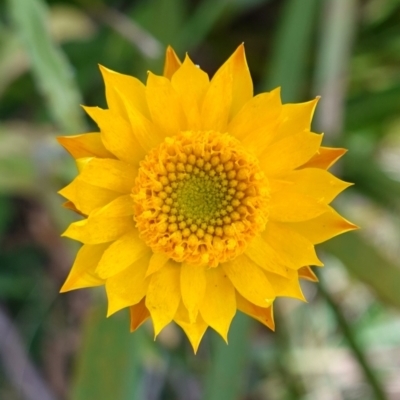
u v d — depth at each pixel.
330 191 0.09
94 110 0.09
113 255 0.09
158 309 0.09
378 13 0.15
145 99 0.09
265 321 0.09
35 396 0.15
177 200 0.10
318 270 0.14
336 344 0.16
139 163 0.09
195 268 0.10
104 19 0.14
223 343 0.13
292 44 0.13
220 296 0.10
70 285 0.09
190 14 0.16
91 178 0.09
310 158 0.09
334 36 0.13
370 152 0.15
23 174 0.12
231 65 0.09
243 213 0.10
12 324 0.15
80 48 0.15
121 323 0.12
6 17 0.14
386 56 0.15
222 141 0.09
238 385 0.12
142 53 0.14
